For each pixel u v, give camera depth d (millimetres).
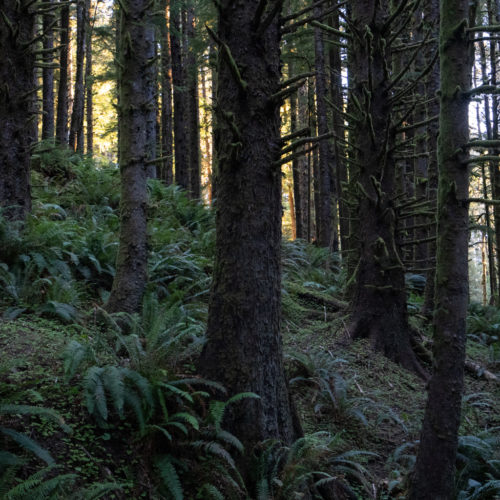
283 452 3814
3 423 3191
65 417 3471
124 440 3527
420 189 11195
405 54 12539
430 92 9680
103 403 3387
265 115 4070
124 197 5762
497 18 13172
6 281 5355
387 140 6566
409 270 6941
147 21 5887
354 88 7137
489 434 4988
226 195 4102
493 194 14336
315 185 18156
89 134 21250
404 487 4043
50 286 5621
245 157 4027
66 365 3568
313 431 4926
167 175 16109
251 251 4020
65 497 2801
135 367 3885
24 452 3078
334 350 6559
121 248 5734
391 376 6320
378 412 5488
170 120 16359
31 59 6625
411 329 7391
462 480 4230
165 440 3633
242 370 3936
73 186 9461
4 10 6309
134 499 3182
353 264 8516
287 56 12797
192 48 13773
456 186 3492
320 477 3951
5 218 6250
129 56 5719
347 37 7105
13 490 2531
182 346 4266
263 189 4074
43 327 4875
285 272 9773
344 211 14273
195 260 7598
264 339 4027
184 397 3822
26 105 6570
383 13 6898
